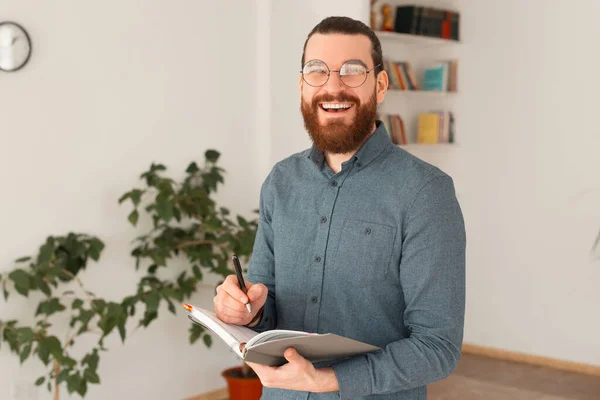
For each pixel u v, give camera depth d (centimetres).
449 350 137
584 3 473
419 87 538
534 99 497
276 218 161
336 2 416
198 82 402
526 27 498
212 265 386
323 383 132
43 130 338
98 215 362
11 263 330
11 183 329
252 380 384
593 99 473
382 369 133
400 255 145
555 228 494
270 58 426
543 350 503
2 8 322
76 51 348
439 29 509
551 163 493
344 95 144
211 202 385
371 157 151
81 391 328
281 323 157
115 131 366
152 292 347
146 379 389
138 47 373
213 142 411
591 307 482
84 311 330
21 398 335
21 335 311
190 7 395
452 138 530
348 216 150
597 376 477
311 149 161
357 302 147
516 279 512
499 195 516
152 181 368
